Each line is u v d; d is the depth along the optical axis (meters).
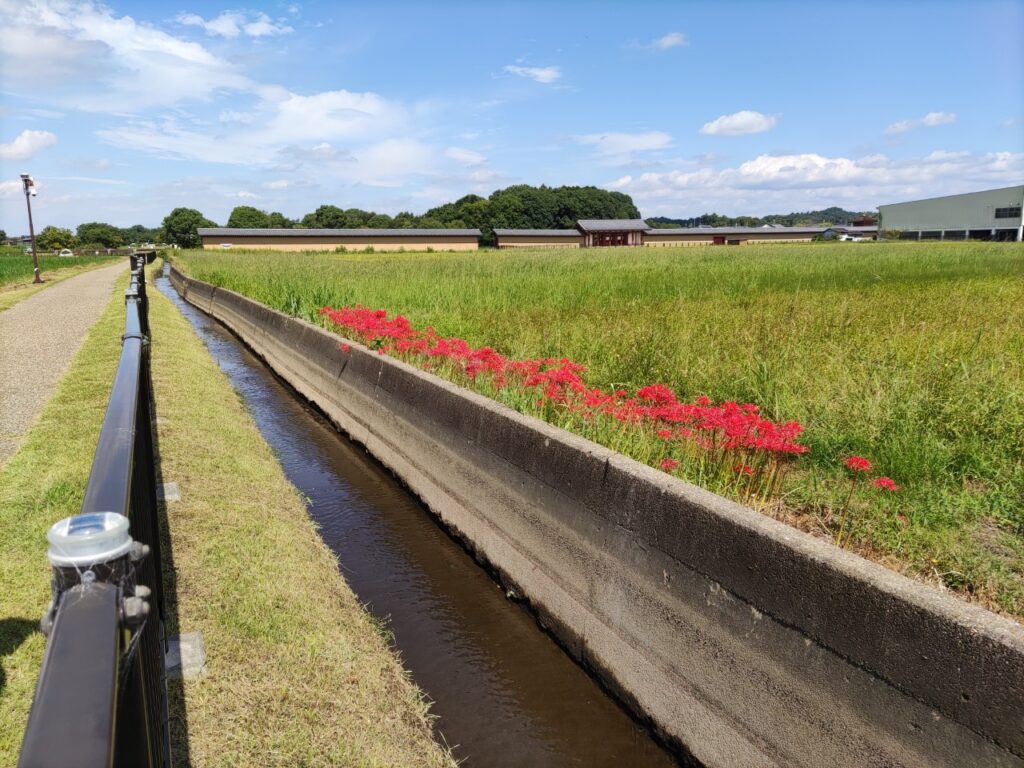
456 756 3.36
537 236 95.62
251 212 142.00
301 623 3.83
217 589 3.98
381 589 4.93
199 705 3.02
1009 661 2.03
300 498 6.42
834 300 11.83
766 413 5.73
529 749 3.43
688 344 7.81
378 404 7.57
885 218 97.81
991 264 22.42
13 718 2.75
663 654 3.41
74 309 16.92
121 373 3.34
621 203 143.62
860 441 4.78
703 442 4.56
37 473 5.17
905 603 2.32
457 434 5.69
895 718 2.34
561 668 4.10
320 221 134.00
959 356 6.67
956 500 4.07
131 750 1.26
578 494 4.11
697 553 3.21
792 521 4.08
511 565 4.84
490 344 8.90
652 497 3.50
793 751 2.71
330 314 10.74
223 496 5.38
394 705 3.48
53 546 1.11
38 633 3.28
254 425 8.71
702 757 3.17
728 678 3.03
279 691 3.22
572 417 5.21
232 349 15.42
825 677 2.59
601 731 3.58
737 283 15.59
